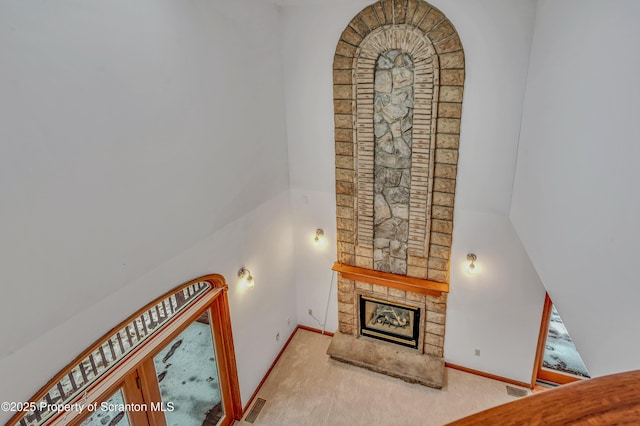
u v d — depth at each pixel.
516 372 4.72
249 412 4.48
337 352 5.21
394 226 4.62
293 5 4.15
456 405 4.50
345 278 5.11
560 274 2.48
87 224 2.32
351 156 4.51
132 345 3.03
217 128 3.42
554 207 2.63
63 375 2.29
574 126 2.30
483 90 3.73
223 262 3.75
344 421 4.34
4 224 1.90
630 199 1.57
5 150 1.86
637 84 1.55
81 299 2.35
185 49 2.94
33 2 1.90
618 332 1.67
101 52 2.27
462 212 4.25
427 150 4.10
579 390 0.48
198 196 3.27
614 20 1.79
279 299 5.12
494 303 4.50
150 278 2.86
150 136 2.70
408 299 4.89
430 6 3.64
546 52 2.96
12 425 2.06
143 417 3.11
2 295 1.93
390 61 3.98
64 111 2.10
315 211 5.02
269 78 4.21
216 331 3.85
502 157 3.87
